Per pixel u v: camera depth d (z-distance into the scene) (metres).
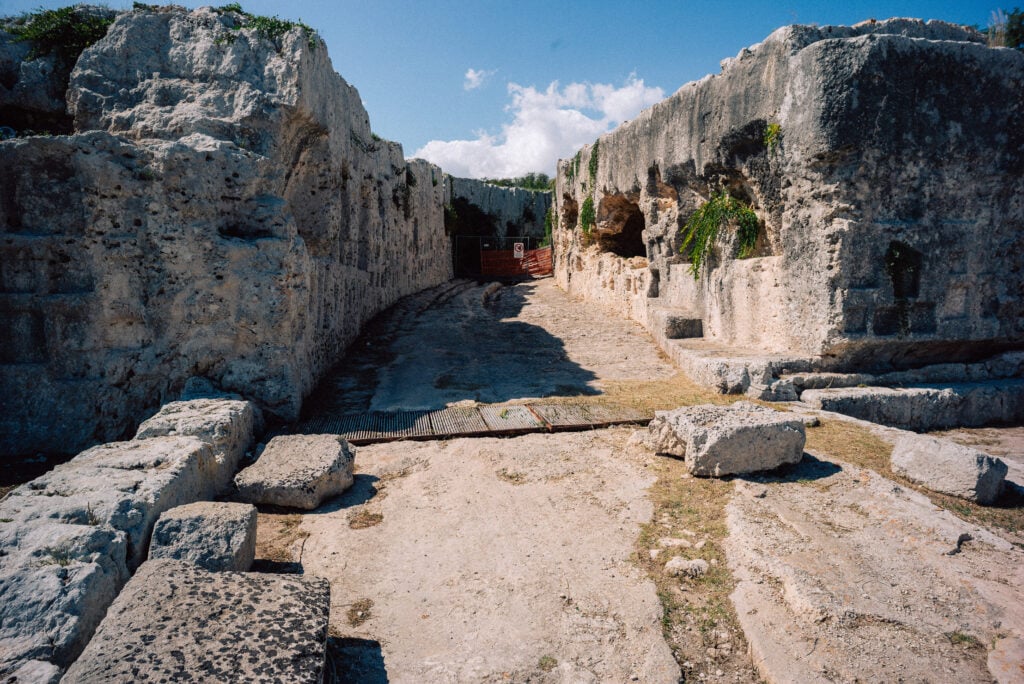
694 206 12.90
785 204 9.77
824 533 4.73
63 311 7.33
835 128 8.65
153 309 7.58
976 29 10.06
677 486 5.78
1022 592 4.00
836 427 7.58
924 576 4.15
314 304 9.62
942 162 8.95
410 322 15.66
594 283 19.27
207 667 2.71
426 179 23.83
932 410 8.96
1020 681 3.18
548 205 38.81
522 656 3.56
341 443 6.16
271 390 7.77
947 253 9.12
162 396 7.62
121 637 2.87
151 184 7.49
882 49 8.51
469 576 4.38
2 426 7.30
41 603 3.36
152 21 8.70
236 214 8.01
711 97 11.31
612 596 4.13
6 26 9.74
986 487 5.49
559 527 5.09
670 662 3.50
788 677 3.29
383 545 4.82
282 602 3.24
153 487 4.47
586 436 7.39
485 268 33.75
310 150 9.99
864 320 9.12
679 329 12.40
